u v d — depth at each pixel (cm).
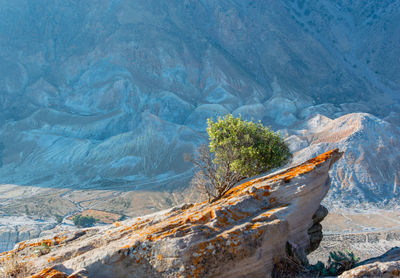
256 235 806
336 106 17738
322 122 13688
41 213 9206
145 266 770
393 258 855
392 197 9731
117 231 991
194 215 887
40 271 772
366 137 11600
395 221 8238
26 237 7419
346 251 911
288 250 872
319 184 984
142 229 941
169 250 755
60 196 10712
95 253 811
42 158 14138
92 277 766
